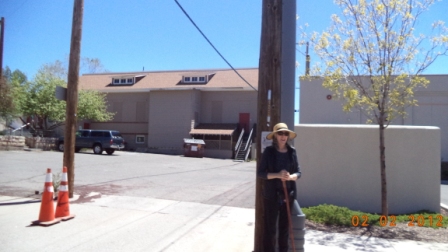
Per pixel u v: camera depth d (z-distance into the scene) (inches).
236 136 1344.7
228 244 254.8
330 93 885.8
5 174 558.9
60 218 299.3
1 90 1048.8
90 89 1400.1
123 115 1470.2
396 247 260.1
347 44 345.4
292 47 232.4
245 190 487.8
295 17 235.9
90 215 321.1
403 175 363.6
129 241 254.1
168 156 1230.9
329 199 374.9
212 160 1162.6
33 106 1222.3
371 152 369.4
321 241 272.4
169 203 380.8
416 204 361.1
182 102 1373.0
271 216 197.0
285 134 199.0
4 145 1043.9
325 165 378.0
